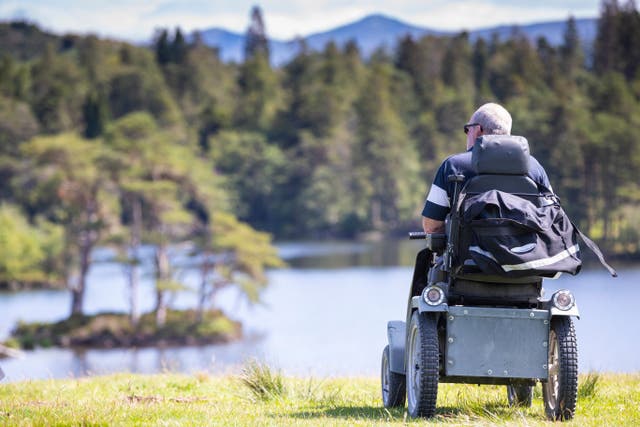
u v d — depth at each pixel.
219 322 104.25
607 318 90.62
